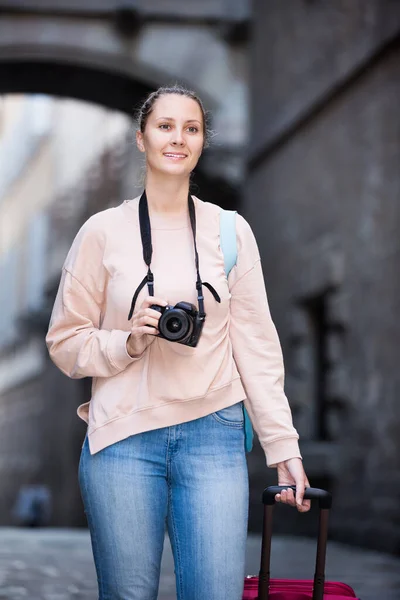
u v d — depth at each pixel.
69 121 32.44
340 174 12.96
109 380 3.13
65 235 32.19
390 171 11.41
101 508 3.05
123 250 3.16
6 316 43.28
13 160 44.06
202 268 3.14
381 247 11.59
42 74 17.41
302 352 14.36
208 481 3.04
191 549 3.01
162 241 3.18
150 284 3.10
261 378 3.21
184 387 3.06
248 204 16.91
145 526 3.03
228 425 3.12
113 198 25.88
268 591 3.03
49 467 32.38
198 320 2.98
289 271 14.85
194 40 17.27
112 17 16.91
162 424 3.05
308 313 14.42
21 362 38.94
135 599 3.02
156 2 16.97
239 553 3.04
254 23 16.94
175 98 3.19
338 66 12.88
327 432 13.84
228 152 17.06
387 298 11.37
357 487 11.92
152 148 3.18
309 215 14.08
